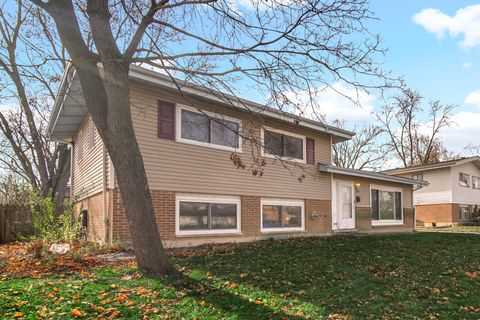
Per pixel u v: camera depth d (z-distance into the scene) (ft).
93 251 29.14
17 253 30.14
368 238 46.73
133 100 32.86
